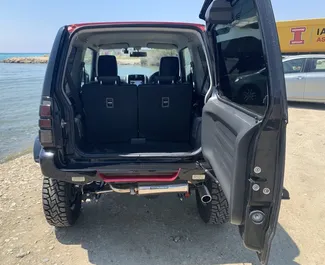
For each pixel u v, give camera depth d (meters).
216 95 2.59
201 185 2.83
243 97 1.94
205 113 2.64
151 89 3.29
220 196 2.86
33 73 33.78
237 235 3.05
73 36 2.70
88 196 2.96
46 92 2.44
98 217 3.36
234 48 2.14
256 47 1.70
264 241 1.71
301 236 3.04
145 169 2.54
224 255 2.75
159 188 2.63
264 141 1.55
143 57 4.70
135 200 3.74
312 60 9.67
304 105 10.28
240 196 1.72
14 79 24.98
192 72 3.76
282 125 1.51
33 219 3.29
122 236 3.02
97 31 2.85
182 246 2.87
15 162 5.36
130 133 3.49
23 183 4.29
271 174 1.60
